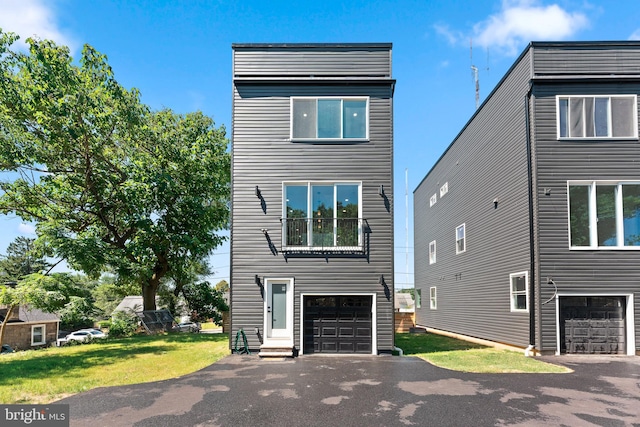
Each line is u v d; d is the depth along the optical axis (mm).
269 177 11273
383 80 11359
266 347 10289
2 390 6805
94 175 16672
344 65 11531
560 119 11234
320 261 10977
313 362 9461
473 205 15641
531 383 7340
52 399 6340
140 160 17047
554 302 10703
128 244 17484
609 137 11094
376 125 11359
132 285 26312
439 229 20203
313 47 11586
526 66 11539
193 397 6426
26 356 10977
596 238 10859
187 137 19469
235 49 11602
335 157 11305
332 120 11430
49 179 16969
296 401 6184
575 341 10664
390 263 10930
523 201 11547
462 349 11852
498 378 7730
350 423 5242
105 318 35969
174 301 28156
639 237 10875
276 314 10914
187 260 19953
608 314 10750
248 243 11086
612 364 9203
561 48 11359
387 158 11273
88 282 38312
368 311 10852
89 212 17359
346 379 7633
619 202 10977
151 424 5219
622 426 5164
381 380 7547
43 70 14797
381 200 11156
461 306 16797
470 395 6520
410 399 6281
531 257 10984
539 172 11070
